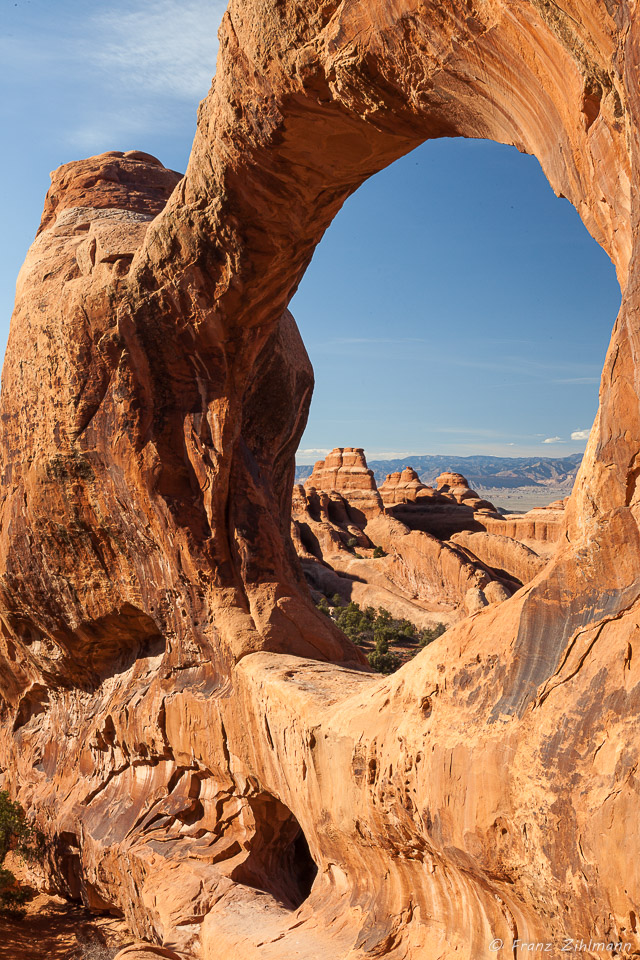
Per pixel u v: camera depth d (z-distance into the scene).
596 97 4.69
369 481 89.00
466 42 5.77
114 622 13.33
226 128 9.25
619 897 4.39
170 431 11.90
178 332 11.72
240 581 11.47
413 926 7.13
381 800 6.90
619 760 4.45
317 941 7.90
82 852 12.59
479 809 5.55
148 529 11.94
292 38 7.62
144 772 12.52
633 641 4.57
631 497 4.62
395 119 7.43
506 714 5.48
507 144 6.18
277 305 11.70
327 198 10.12
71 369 12.35
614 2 4.33
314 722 8.21
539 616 5.35
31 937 12.01
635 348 4.39
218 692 10.82
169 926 9.56
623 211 4.56
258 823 10.46
